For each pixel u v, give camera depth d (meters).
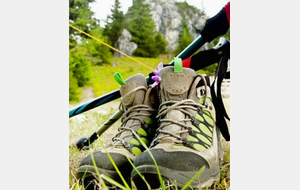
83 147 0.66
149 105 0.51
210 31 0.57
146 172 0.39
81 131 0.79
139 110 0.50
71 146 0.66
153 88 0.52
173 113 0.45
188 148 0.42
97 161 0.44
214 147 0.45
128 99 0.51
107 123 0.66
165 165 0.39
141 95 0.51
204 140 0.44
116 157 0.45
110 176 0.44
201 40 0.59
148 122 0.50
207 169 0.41
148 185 0.38
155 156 0.40
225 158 0.56
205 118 0.47
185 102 0.45
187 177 0.39
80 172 0.45
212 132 0.47
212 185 0.43
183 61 0.55
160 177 0.37
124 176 0.46
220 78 0.53
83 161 0.46
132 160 0.47
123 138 0.49
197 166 0.40
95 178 0.44
